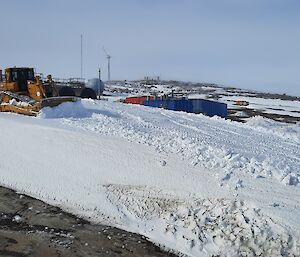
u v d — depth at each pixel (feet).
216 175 28.22
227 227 23.94
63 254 22.99
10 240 24.49
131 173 30.19
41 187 31.14
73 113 47.70
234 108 168.25
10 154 35.58
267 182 27.45
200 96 240.73
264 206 24.41
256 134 50.78
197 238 23.94
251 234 23.00
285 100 270.67
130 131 38.52
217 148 33.12
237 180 27.40
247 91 393.91
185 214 25.64
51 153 34.42
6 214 27.89
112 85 342.44
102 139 35.68
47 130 38.09
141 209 27.07
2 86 59.72
